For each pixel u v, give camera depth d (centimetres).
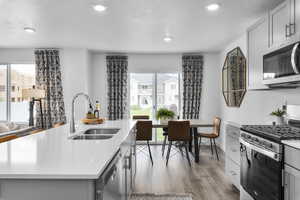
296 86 255
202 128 592
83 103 523
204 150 543
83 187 112
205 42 472
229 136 316
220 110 575
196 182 335
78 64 522
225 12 302
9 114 548
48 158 138
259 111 352
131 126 298
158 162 439
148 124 429
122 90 580
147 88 613
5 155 146
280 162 180
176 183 332
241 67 423
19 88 547
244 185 253
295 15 203
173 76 611
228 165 321
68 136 220
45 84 525
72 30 382
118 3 272
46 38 434
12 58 529
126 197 220
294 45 201
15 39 441
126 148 219
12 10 293
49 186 113
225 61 521
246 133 248
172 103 614
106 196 127
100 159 135
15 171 114
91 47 512
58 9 291
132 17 321
